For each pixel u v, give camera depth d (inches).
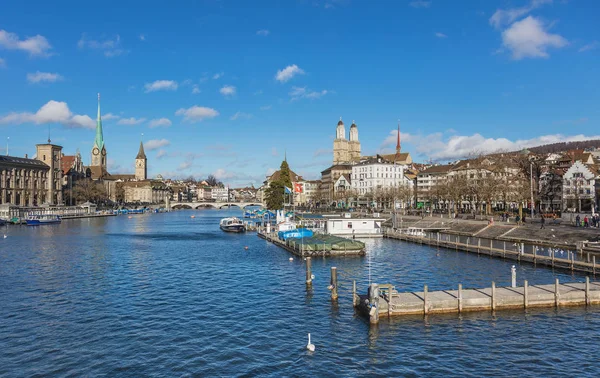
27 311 1763.0
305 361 1294.3
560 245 3051.2
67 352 1357.0
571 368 1256.8
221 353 1349.7
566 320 1594.5
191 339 1462.8
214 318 1679.4
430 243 3644.2
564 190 5757.9
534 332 1493.6
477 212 6181.1
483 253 3048.7
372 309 1563.7
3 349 1379.2
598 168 6136.8
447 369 1247.5
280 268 2696.9
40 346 1403.8
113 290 2117.4
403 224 4980.3
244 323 1620.3
